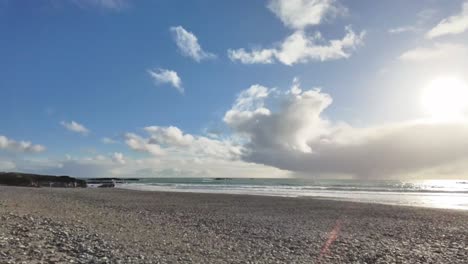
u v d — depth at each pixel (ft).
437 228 70.23
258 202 126.21
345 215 90.27
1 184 257.14
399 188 299.79
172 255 39.60
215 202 124.47
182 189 262.47
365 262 40.83
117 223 63.10
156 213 86.12
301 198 149.69
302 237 56.95
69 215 69.00
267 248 47.34
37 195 128.36
